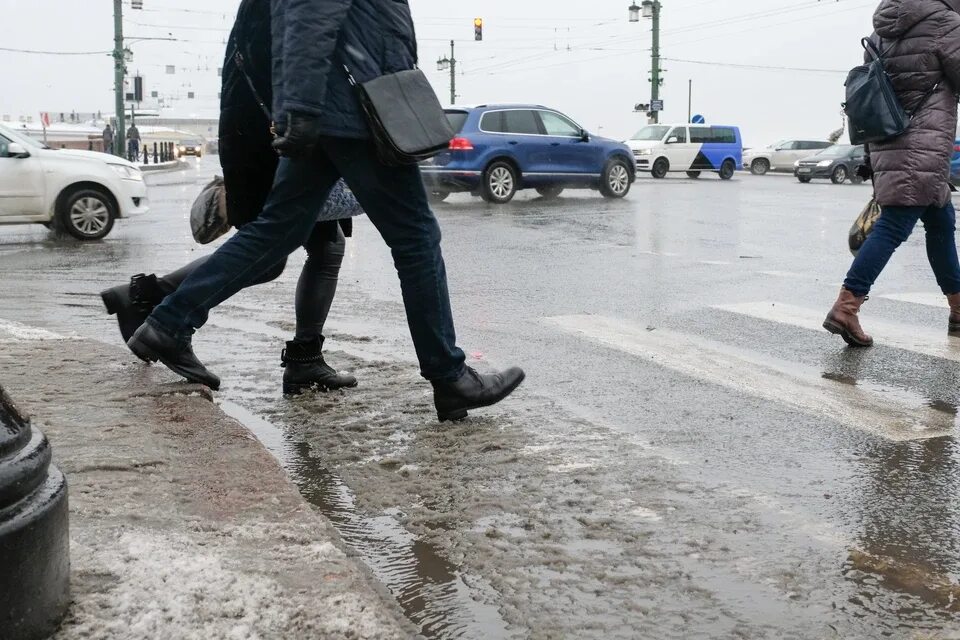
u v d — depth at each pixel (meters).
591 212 15.52
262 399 4.38
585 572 2.63
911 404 4.36
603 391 4.56
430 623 2.35
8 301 7.10
